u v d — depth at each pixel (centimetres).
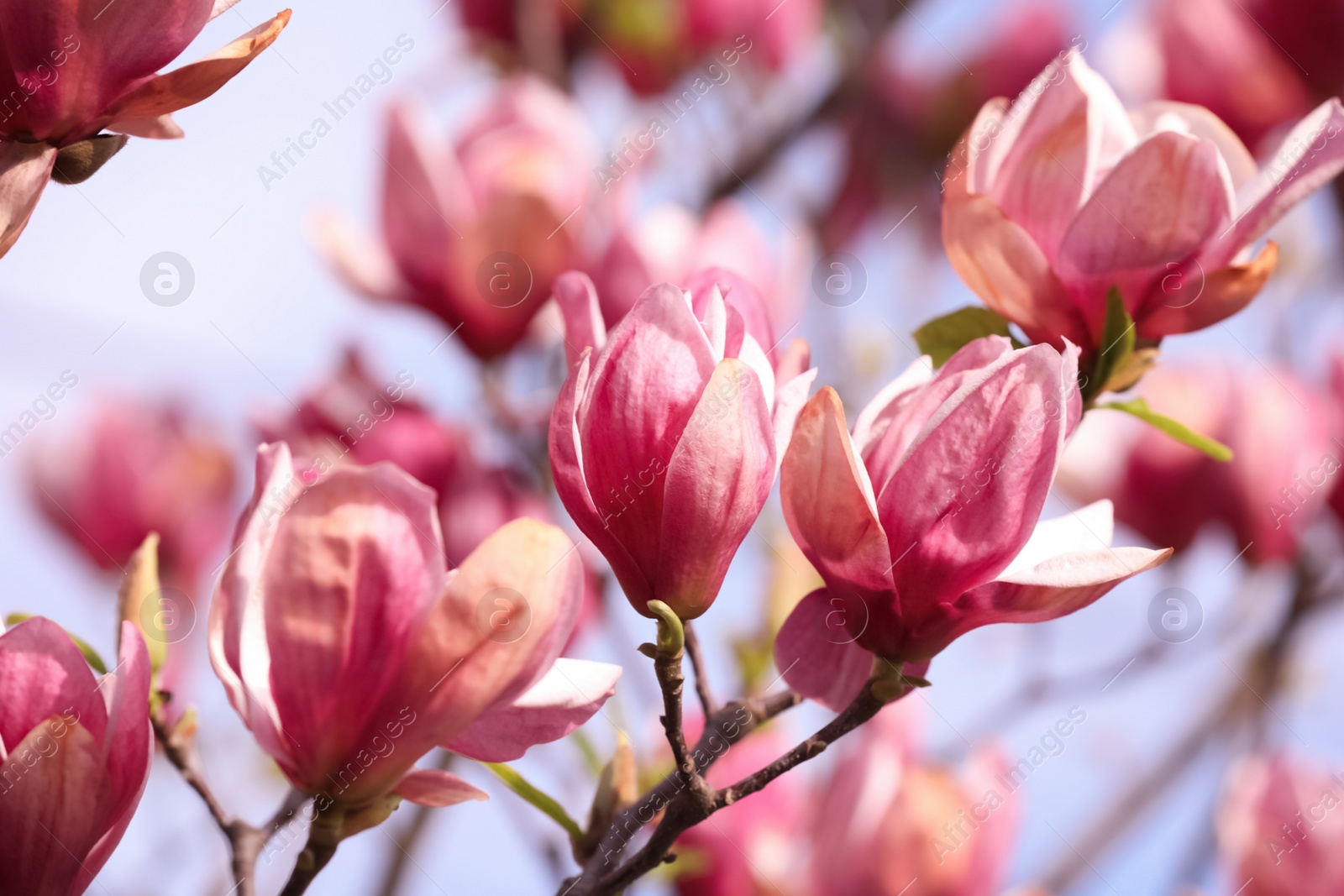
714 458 136
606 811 146
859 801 174
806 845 173
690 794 138
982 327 147
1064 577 137
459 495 172
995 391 137
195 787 143
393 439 172
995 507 137
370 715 136
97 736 135
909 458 137
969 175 145
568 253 183
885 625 138
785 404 138
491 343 183
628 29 243
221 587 137
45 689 135
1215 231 144
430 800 138
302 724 136
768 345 141
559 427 137
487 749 138
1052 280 144
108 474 196
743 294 141
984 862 173
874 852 171
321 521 136
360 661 136
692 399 137
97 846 136
